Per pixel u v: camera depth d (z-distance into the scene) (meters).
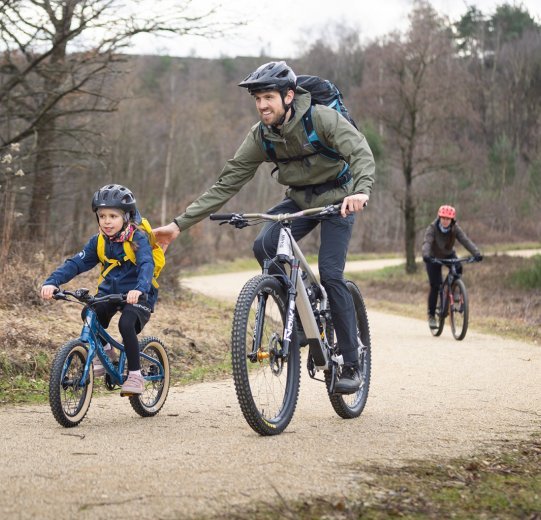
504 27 84.50
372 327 15.88
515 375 9.20
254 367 5.48
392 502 4.13
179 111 57.00
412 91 34.88
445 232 13.94
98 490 4.05
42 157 17.70
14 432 5.60
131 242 6.07
